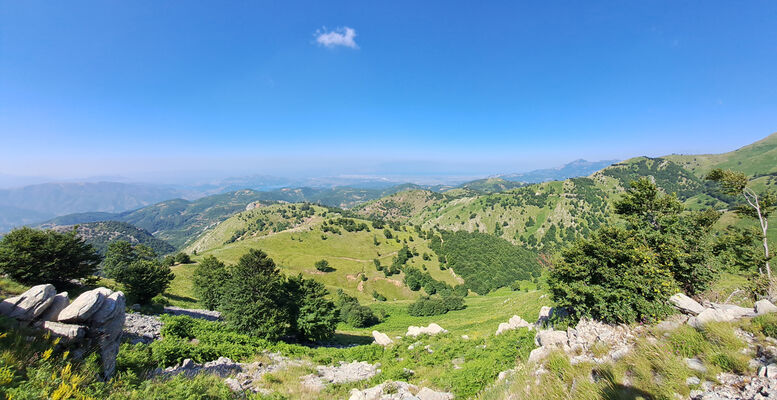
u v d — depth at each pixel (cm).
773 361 704
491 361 1614
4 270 2861
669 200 2411
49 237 3197
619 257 1512
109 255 6762
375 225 19875
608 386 827
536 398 928
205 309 4691
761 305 977
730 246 2570
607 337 1244
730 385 702
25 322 1048
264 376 1694
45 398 792
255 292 3161
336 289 11475
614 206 2850
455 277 13162
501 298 9425
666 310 1286
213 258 6088
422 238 18612
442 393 1299
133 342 2022
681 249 1858
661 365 843
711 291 1802
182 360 1791
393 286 12244
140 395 1016
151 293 3819
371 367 2166
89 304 1125
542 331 1598
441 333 3095
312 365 2177
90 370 1014
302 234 16525
